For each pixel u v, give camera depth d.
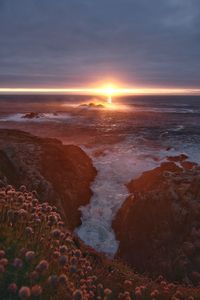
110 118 69.50
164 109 99.25
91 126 55.38
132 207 17.33
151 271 13.76
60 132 48.34
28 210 6.52
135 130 50.72
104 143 38.56
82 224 18.92
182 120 66.25
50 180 21.27
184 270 13.01
